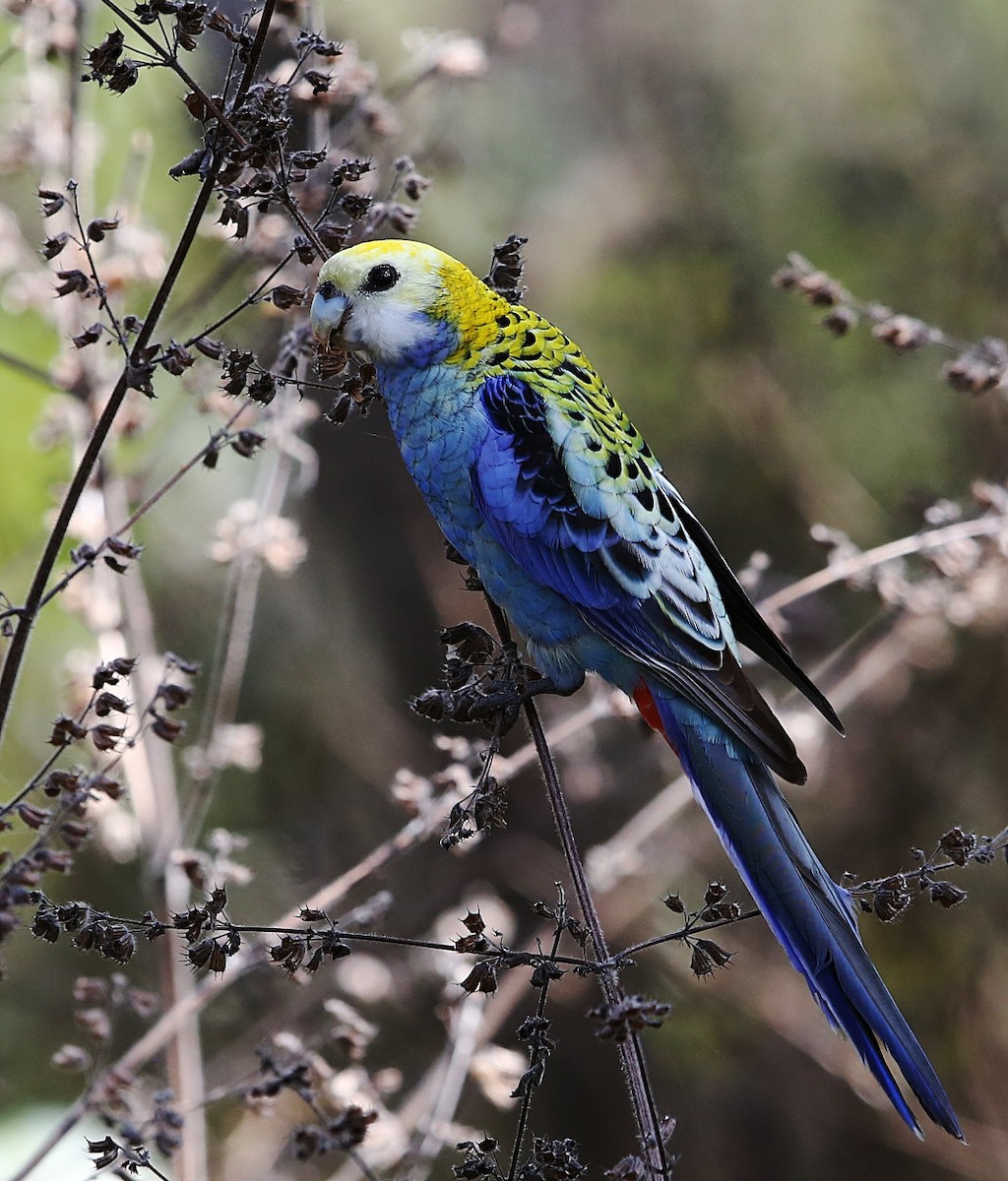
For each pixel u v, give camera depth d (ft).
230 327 30.12
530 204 44.91
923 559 31.78
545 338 24.25
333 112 28.25
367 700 44.42
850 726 45.06
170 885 25.91
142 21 16.76
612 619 23.11
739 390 45.16
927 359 44.60
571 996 41.19
